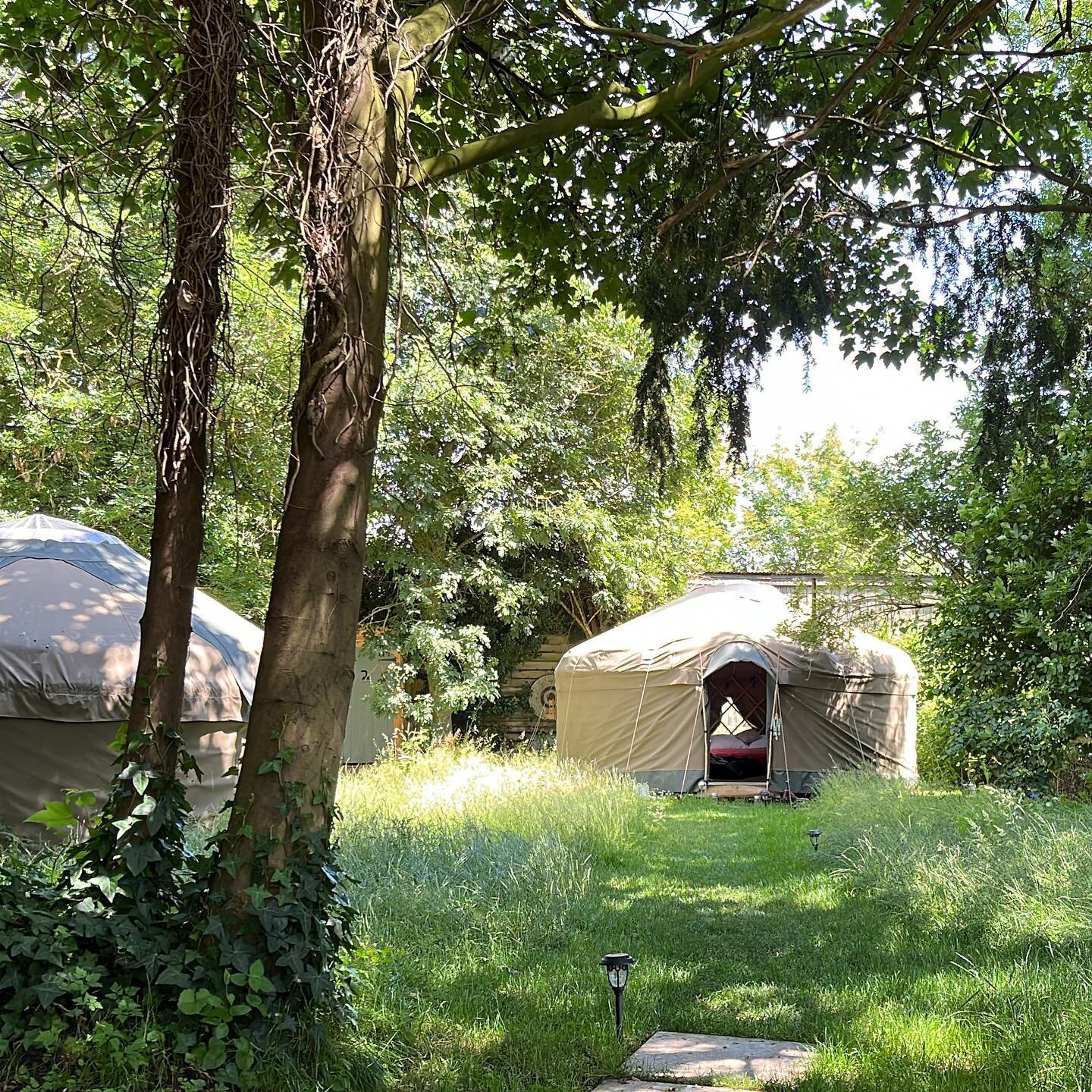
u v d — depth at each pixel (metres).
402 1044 4.26
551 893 7.21
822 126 5.23
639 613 21.00
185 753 4.25
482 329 7.64
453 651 17.52
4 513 13.70
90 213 9.16
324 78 3.91
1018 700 10.59
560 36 6.50
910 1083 3.81
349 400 4.14
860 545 14.76
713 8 6.08
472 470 16.95
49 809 4.17
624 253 6.56
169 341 4.10
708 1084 3.97
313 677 4.05
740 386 5.33
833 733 16.03
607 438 18.78
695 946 6.18
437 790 11.33
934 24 4.93
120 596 9.80
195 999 3.57
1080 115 6.11
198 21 3.89
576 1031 4.56
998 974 4.98
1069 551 9.88
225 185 3.92
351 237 4.07
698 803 14.27
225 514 13.58
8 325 9.89
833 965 5.65
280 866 3.94
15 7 5.91
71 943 3.66
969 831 7.93
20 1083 3.28
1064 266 5.46
